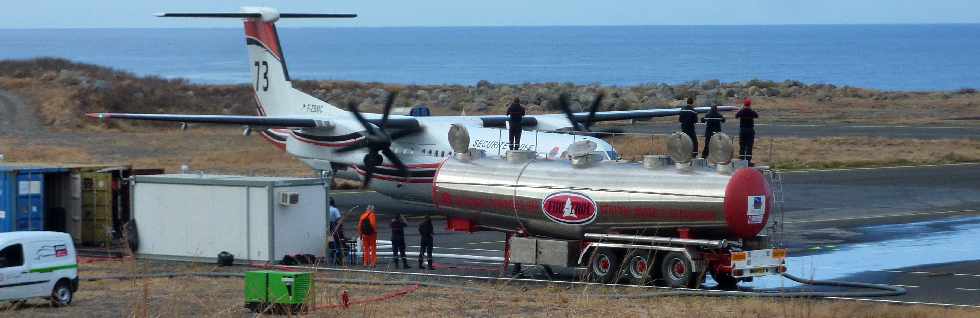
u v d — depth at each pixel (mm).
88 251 119188
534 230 99562
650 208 91312
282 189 109062
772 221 93562
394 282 94688
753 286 94562
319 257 113125
